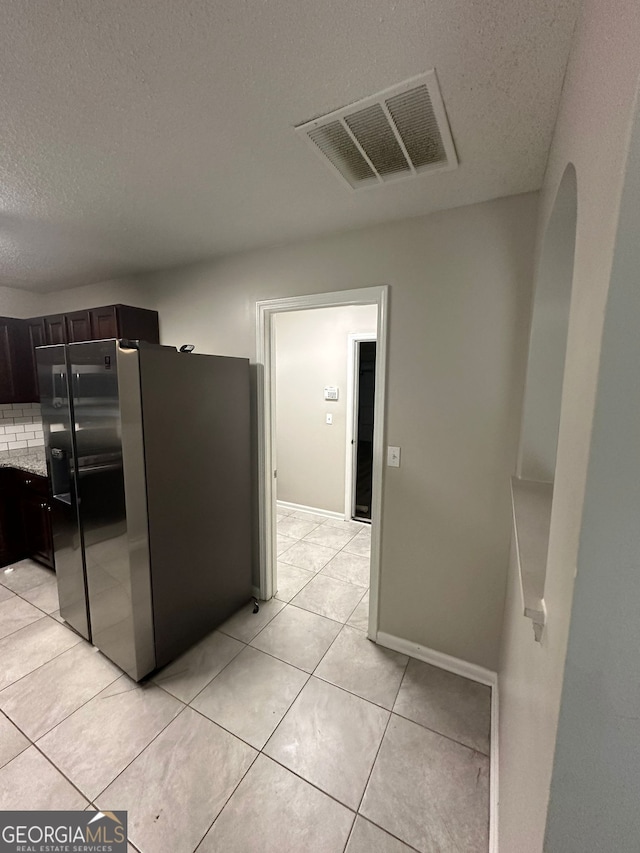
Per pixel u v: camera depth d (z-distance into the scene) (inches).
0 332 122.9
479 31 32.8
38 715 64.9
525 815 28.2
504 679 59.8
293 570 117.8
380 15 31.6
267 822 50.0
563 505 23.1
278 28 32.8
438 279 69.6
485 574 71.7
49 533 109.9
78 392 73.3
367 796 53.3
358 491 166.6
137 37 33.4
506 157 51.8
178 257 96.3
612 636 17.5
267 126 46.4
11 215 71.5
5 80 37.9
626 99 15.6
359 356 154.6
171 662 78.0
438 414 72.3
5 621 90.5
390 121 45.4
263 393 93.3
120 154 52.1
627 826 18.5
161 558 74.5
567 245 47.5
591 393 17.4
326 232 78.6
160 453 72.8
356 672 75.5
